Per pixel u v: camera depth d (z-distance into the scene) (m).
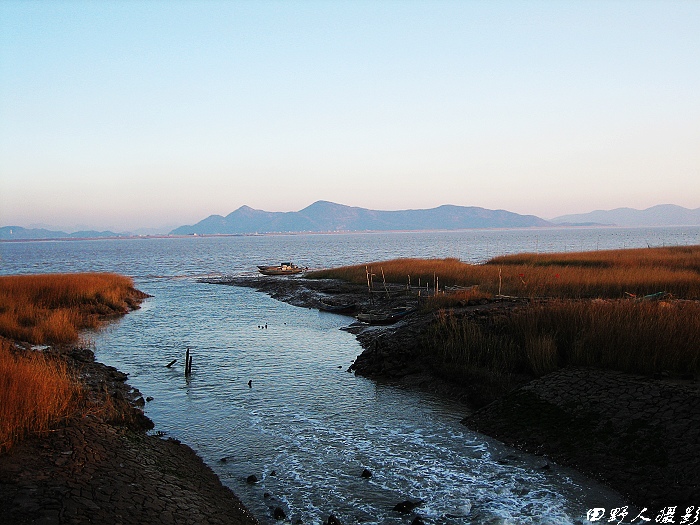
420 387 15.01
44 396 9.82
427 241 196.25
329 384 15.66
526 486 9.05
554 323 14.84
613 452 9.48
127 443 9.94
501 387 13.24
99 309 30.73
